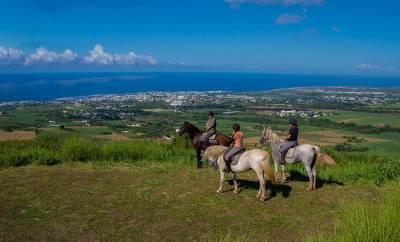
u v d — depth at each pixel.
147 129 81.38
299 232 10.98
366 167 17.47
